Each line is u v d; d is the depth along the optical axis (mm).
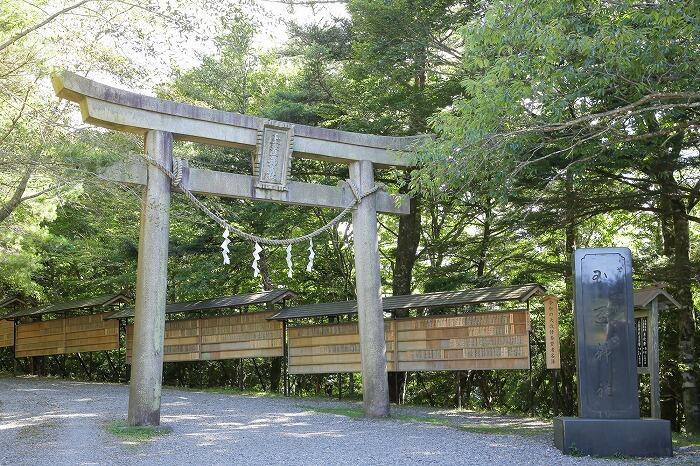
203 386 19094
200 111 9680
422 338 12758
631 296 8000
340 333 13859
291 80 17938
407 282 15648
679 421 15289
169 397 13781
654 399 9688
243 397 14062
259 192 10305
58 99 9539
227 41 9648
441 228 18984
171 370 19562
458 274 15578
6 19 9695
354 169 11180
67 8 9031
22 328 19469
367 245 11031
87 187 9023
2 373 20719
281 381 19109
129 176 9031
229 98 17250
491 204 13078
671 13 6957
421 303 12758
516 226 12859
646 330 10000
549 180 9742
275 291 15305
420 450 7809
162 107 9352
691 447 8414
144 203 9203
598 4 7797
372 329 10898
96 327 17422
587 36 7344
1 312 21781
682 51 7781
